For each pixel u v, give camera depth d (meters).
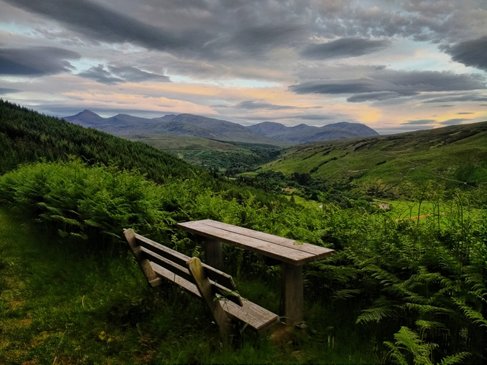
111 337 4.28
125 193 8.10
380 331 4.24
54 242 7.76
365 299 5.04
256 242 4.82
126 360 3.87
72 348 4.09
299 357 3.74
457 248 4.54
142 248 4.91
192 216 8.06
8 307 5.12
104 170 10.27
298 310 4.35
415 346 3.23
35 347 4.11
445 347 3.86
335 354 3.74
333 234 5.97
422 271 4.10
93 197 7.64
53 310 4.94
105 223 7.04
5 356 3.96
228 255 6.69
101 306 4.94
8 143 58.62
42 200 9.55
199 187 9.95
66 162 13.26
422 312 3.89
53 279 6.00
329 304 5.05
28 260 6.84
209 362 3.59
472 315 3.28
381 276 4.39
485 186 4.77
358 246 5.39
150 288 5.21
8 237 8.35
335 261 5.55
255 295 5.30
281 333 4.14
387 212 5.69
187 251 7.25
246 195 8.56
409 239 4.93
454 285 3.85
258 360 3.56
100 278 5.92
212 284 3.63
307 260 4.05
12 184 12.38
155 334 4.28
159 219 7.58
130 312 4.71
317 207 7.04
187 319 4.50
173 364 3.63
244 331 4.04
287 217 7.07
